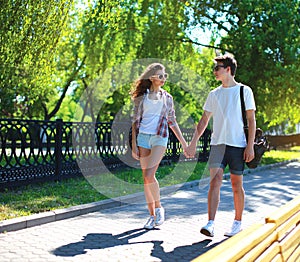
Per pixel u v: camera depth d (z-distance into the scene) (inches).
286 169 710.5
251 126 233.5
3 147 379.9
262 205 358.6
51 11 445.1
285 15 845.2
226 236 247.3
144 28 868.6
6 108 860.0
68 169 454.9
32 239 239.3
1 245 226.5
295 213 136.3
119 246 227.8
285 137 1342.3
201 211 325.4
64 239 240.2
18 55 445.1
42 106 1024.9
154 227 269.0
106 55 876.0
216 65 238.8
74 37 954.7
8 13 416.5
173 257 210.2
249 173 624.7
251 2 838.5
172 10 861.2
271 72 827.4
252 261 91.5
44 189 389.7
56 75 1023.6
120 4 802.8
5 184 379.9
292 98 849.5
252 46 841.5
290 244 122.8
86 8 700.7
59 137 442.0
